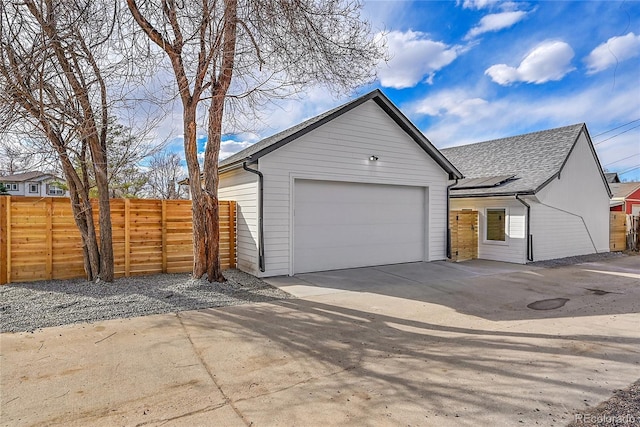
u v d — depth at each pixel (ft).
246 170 26.48
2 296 19.93
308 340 14.56
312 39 21.39
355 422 8.87
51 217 23.93
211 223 23.57
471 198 40.45
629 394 10.31
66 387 10.50
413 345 14.17
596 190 45.75
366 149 31.68
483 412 9.35
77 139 21.33
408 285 25.46
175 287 22.48
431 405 9.68
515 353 13.37
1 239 22.77
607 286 26.18
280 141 26.91
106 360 12.37
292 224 28.19
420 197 35.68
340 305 20.01
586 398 10.09
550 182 38.96
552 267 34.73
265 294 22.08
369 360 12.67
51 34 17.87
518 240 37.14
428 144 34.45
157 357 12.68
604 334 15.58
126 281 24.14
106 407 9.48
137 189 60.39
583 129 43.14
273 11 20.22
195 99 22.29
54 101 19.51
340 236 30.81
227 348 13.60
